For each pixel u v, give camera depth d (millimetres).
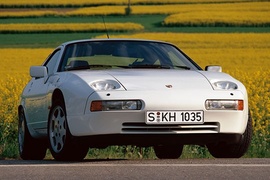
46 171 9906
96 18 110188
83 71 13000
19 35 95000
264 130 19219
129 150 16969
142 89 11906
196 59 66125
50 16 113312
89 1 122062
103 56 13539
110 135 11766
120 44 13938
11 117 21016
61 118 12758
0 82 30000
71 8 120875
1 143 18656
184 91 11977
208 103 12008
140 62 13430
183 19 98812
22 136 15547
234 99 12227
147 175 9273
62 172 9758
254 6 105438
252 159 12227
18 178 9094
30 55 71688
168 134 11844
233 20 96688
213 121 12047
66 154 12453
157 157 16484
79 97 12047
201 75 12734
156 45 14094
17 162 12602
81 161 12539
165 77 12375
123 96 11766
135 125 11805
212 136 12109
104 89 11898
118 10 112438
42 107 13906
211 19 97500
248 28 95062
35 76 14086
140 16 111375
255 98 20828
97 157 16391
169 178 8930
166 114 11781
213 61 65250
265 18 96375
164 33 85500
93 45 13883
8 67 64125
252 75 30734
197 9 108000
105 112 11711
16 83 28750
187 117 11875
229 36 81875
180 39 79438
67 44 14125
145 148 16938
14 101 22453
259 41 78500
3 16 112500
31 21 108250
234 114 12203
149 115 11727
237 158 12844
